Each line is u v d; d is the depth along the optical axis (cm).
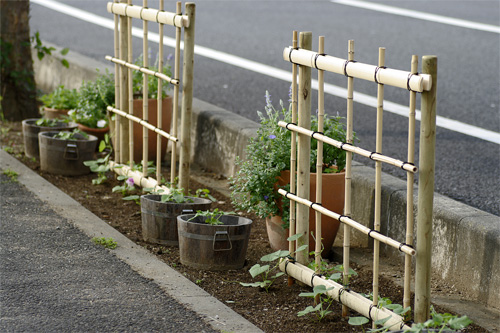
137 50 1198
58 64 983
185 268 455
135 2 1595
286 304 412
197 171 691
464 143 748
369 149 714
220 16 1546
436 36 1365
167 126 704
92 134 729
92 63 935
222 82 1009
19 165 655
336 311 407
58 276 424
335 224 482
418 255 346
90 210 566
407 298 356
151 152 692
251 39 1324
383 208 492
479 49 1259
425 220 341
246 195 564
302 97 415
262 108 875
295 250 441
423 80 329
